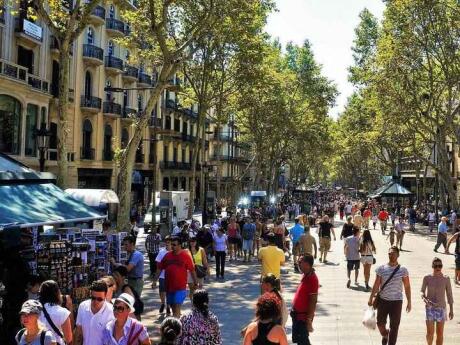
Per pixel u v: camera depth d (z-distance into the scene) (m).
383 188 47.12
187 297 13.42
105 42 39.72
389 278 8.66
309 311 7.82
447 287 8.75
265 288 7.38
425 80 30.30
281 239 18.05
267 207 48.00
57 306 6.12
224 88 33.72
